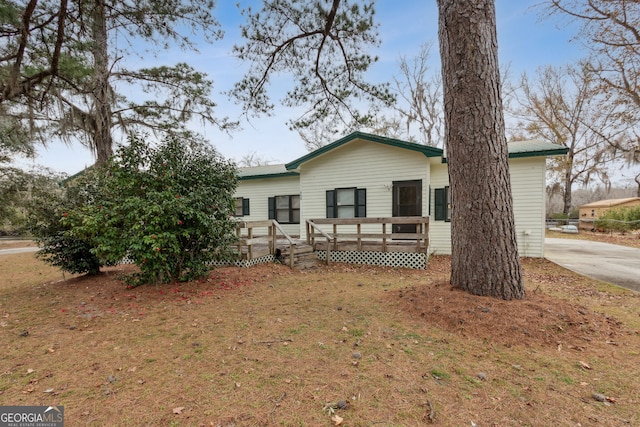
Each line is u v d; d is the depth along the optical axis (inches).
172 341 127.8
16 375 100.7
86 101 298.2
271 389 90.6
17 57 214.2
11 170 542.9
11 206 548.7
